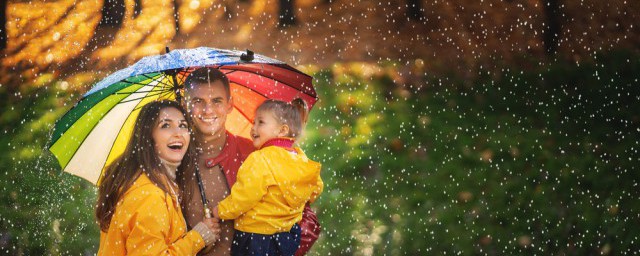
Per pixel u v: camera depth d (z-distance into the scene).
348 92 11.16
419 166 9.10
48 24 14.76
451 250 7.51
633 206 7.92
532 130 9.96
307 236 4.65
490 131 9.97
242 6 15.28
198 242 4.22
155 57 4.40
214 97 4.45
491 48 12.77
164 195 4.19
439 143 9.66
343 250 7.62
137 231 4.08
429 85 11.50
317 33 13.77
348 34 13.65
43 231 8.05
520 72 11.79
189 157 4.44
